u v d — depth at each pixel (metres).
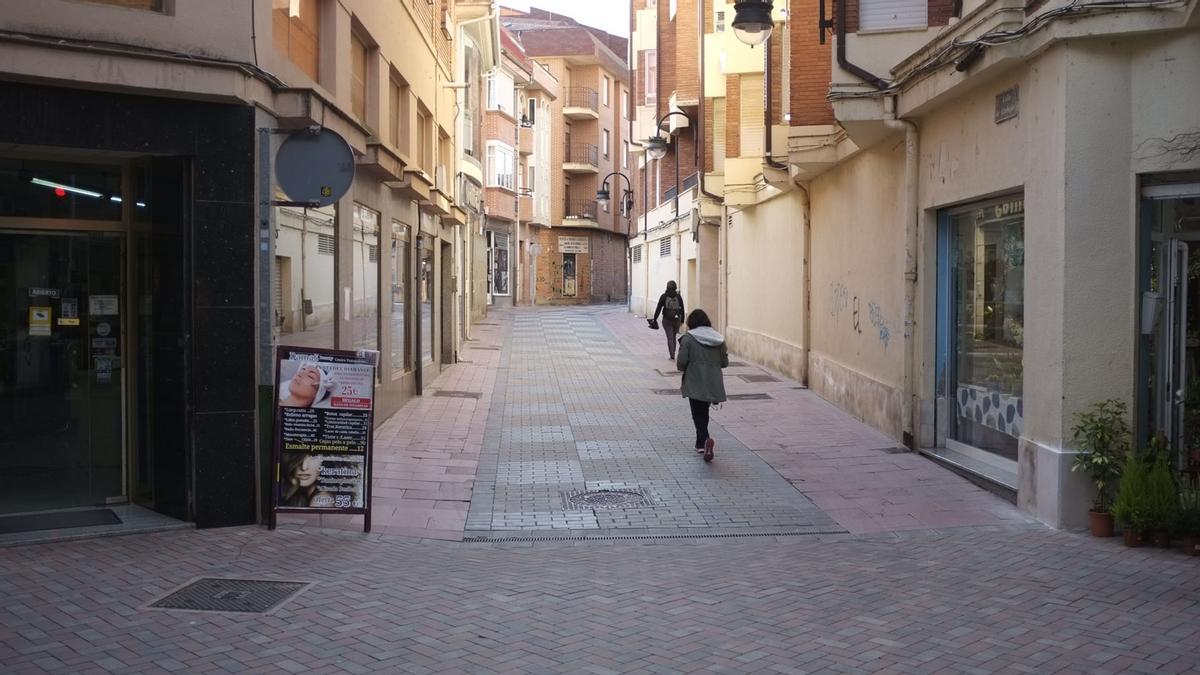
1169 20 7.46
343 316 11.66
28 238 8.21
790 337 18.81
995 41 8.40
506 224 46.66
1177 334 8.02
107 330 8.43
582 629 5.69
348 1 11.55
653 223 38.06
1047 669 4.98
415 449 11.97
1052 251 8.05
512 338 29.14
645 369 21.09
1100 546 7.41
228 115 7.95
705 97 25.23
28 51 7.12
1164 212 7.99
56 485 8.34
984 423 10.30
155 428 8.29
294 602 6.18
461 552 7.80
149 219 8.27
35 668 5.05
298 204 8.24
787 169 17.44
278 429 8.02
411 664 5.13
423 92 17.20
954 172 10.26
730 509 9.22
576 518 8.96
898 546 7.80
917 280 11.41
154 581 6.61
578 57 52.97
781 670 5.03
